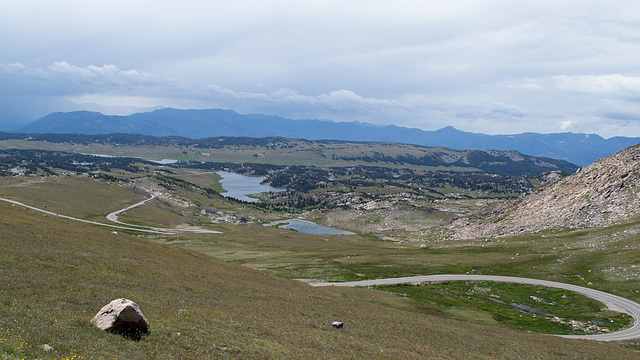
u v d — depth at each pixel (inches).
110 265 2210.9
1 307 1137.4
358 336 1883.6
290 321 1930.4
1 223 2669.8
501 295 4244.6
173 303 1743.4
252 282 3075.8
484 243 7003.0
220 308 1875.0
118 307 1192.2
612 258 4906.5
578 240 5905.5
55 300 1353.3
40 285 1499.8
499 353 2010.3
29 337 943.0
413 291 4350.4
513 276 4904.0
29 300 1280.8
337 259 6082.7
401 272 5196.9
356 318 2364.7
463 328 2615.7
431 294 4239.7
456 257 6028.5
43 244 2346.2
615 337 2962.6
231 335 1445.6
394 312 2903.5
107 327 1140.5
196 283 2404.0
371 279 4874.5
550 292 4259.4
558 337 2753.4
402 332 2165.4
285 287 3216.0
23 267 1700.3
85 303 1400.1
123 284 1873.8
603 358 2178.9
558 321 3425.2
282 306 2298.2
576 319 3474.4
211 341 1318.9
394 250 7081.7
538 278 4761.3
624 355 2324.1
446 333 2326.5
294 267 5541.3
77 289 1563.7
